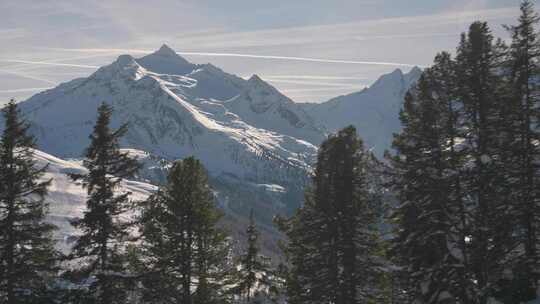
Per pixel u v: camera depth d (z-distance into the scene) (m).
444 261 28.11
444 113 28.73
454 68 28.34
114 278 29.86
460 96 28.30
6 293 30.27
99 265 30.47
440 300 27.88
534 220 27.95
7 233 29.41
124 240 30.64
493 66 28.42
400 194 31.47
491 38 28.30
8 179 29.33
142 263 32.00
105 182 30.06
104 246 30.34
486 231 25.55
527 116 28.78
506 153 27.95
